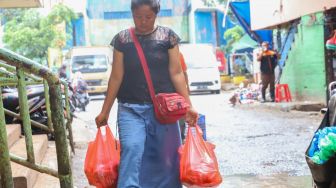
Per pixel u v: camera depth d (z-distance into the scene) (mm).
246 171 6102
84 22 35688
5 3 13000
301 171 5988
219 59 31484
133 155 3734
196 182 3668
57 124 2709
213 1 32344
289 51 16453
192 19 36281
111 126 11945
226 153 7418
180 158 3861
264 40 19500
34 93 7602
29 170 4430
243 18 19500
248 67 30406
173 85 3926
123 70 3859
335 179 3326
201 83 23359
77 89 16625
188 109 3807
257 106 15172
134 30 3848
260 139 8742
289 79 16562
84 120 13336
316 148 3453
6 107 7359
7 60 2652
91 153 3912
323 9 13219
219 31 36281
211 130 10281
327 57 13750
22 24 29172
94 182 3879
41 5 13680
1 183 2547
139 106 3846
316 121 11172
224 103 17875
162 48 3820
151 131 3861
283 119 11859
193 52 24188
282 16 16219
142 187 3846
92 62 23422
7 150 2547
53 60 28938
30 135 3965
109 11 37094
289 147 7750
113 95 3877
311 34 14539
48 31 28562
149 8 3707
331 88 4125
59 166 2732
